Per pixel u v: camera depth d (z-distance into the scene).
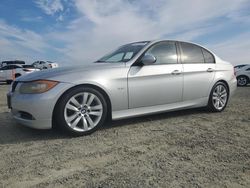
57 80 3.86
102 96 4.16
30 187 2.51
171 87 4.87
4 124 4.75
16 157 3.23
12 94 4.17
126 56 4.75
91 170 2.86
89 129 4.08
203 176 2.71
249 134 4.13
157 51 4.84
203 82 5.37
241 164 3.00
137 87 4.46
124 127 4.53
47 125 3.83
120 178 2.67
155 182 2.58
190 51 5.33
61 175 2.75
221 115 5.47
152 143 3.71
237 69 16.11
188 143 3.70
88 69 4.16
